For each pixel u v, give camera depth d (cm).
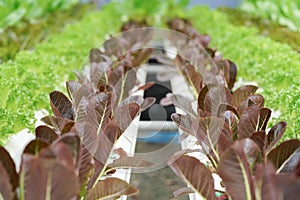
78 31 496
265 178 119
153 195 199
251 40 405
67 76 339
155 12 854
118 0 848
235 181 133
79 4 791
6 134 209
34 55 325
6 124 213
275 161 146
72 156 131
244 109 190
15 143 214
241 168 131
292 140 145
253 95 197
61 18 607
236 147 130
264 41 397
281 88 281
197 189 143
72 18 666
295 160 142
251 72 334
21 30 445
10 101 233
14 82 246
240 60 368
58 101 190
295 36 468
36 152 134
